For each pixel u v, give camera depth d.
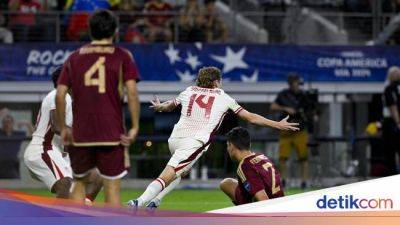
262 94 63.34
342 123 64.31
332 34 66.12
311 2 67.00
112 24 27.33
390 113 56.12
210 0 65.62
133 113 27.00
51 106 33.38
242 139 32.03
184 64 62.88
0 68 62.22
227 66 63.09
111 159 27.47
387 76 60.94
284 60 63.44
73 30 63.16
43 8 65.75
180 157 33.88
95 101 27.17
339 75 63.81
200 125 34.19
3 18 63.44
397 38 65.56
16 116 62.12
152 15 64.19
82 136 27.28
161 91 62.69
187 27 64.25
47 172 33.72
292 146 56.03
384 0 66.31
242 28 65.56
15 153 58.25
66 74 27.38
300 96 55.91
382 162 58.69
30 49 62.31
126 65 27.17
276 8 66.88
